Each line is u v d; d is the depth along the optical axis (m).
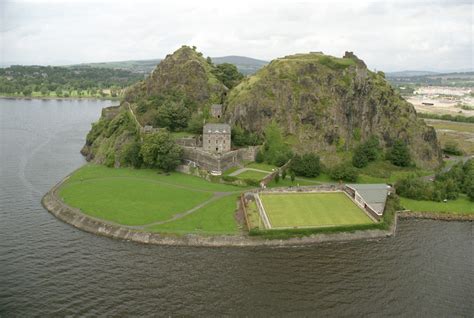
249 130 188.75
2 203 133.62
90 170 170.88
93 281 89.44
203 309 81.06
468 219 133.50
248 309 81.50
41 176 165.00
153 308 80.75
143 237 110.75
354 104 187.38
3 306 79.56
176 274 93.75
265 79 193.88
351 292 88.75
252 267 98.00
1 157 194.12
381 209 129.25
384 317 80.62
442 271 99.00
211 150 174.25
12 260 97.25
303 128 184.25
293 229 113.44
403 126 188.38
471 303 86.06
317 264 100.62
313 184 157.62
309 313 80.94
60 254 101.31
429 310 83.44
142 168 174.62
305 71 192.25
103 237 112.38
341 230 115.50
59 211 125.75
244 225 117.94
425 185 149.25
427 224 129.00
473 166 167.12
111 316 77.75
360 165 174.25
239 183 152.38
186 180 158.50
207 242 109.31
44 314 77.62
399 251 108.94
